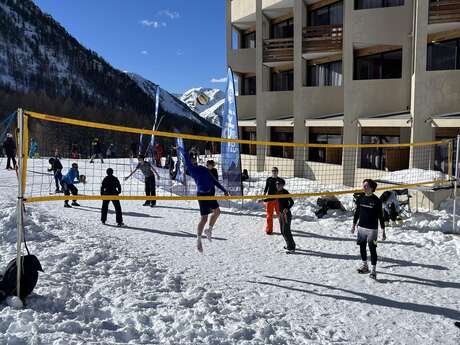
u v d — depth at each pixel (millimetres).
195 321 5324
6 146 23062
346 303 6570
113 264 7426
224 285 7078
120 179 20562
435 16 15414
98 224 11383
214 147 36031
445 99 14984
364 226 7750
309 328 5621
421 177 13938
